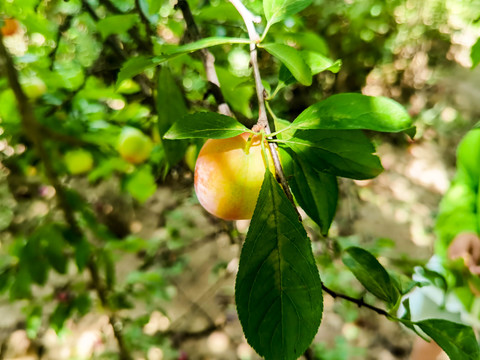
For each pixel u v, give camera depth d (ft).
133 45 1.20
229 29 1.17
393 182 3.37
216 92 0.71
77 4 1.15
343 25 3.58
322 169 0.58
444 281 0.80
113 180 2.57
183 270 2.67
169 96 0.81
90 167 1.20
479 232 1.24
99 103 1.21
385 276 0.62
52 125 1.08
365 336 2.34
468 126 3.85
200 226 2.66
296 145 0.58
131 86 1.11
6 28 1.11
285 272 0.46
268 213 0.48
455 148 3.70
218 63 1.22
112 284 1.17
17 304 2.35
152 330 2.36
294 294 0.45
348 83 3.92
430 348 1.62
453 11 3.99
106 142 1.15
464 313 1.26
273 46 0.56
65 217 1.01
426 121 3.95
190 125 0.52
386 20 3.83
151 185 1.28
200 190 0.61
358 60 3.91
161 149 1.17
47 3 1.16
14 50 1.23
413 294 1.37
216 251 2.66
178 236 2.50
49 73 1.11
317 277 0.46
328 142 0.58
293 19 1.11
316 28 3.45
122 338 1.36
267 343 0.44
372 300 2.42
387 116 0.50
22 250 0.97
